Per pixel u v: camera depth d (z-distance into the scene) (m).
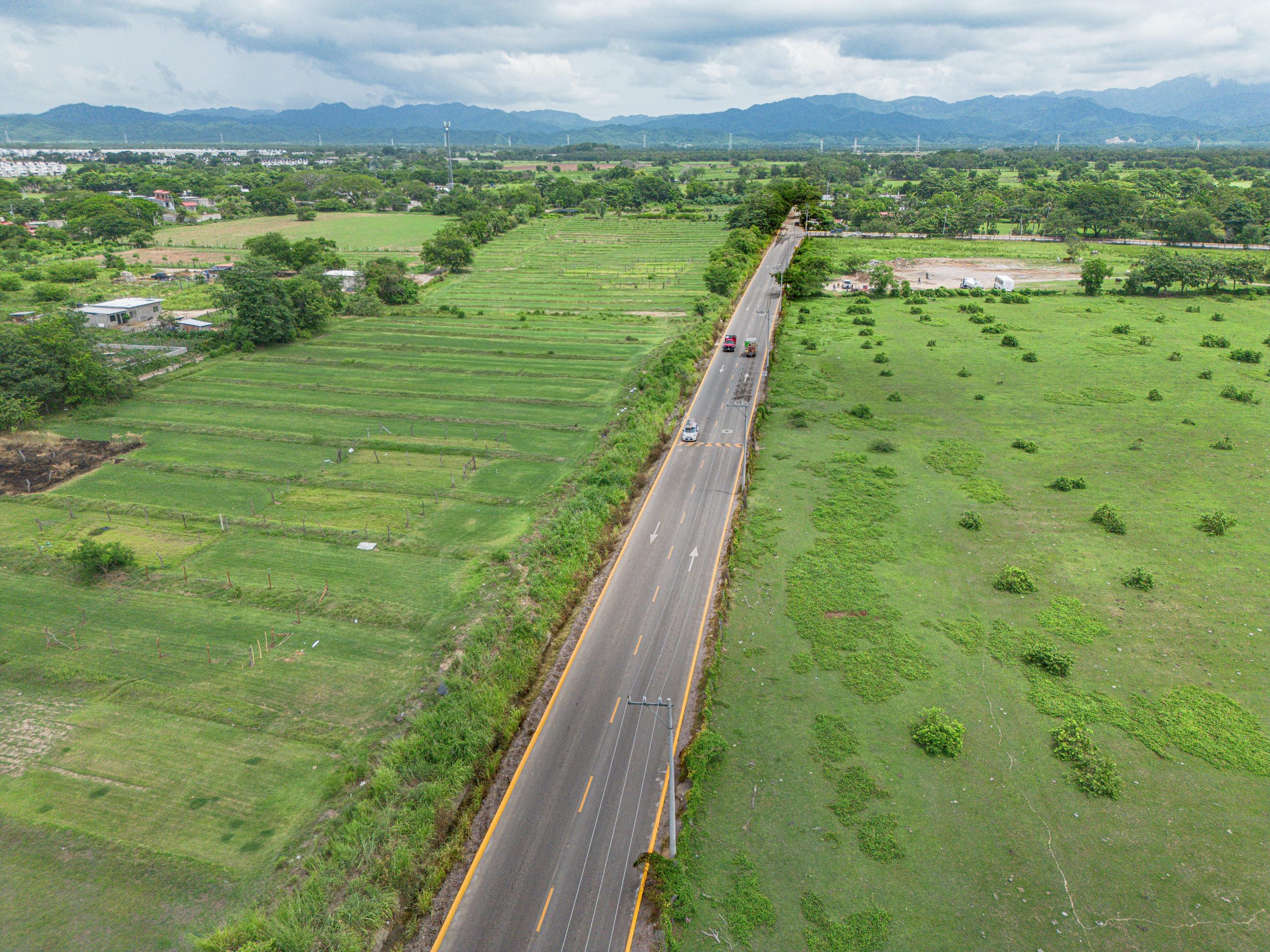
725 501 82.81
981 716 51.88
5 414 96.75
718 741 47.78
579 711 53.41
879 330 151.12
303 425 102.19
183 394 113.88
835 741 49.84
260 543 72.56
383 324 155.25
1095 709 52.16
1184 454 92.38
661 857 40.59
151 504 80.25
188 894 39.06
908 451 95.00
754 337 147.38
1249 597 63.81
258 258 151.50
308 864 40.31
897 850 42.03
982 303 172.50
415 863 41.25
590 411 107.25
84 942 36.66
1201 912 38.34
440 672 54.50
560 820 44.88
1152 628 60.28
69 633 59.53
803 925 38.12
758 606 64.44
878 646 58.91
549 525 75.25
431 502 80.88
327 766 47.16
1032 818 44.06
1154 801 45.00
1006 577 65.94
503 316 161.38
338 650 57.66
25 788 45.50
